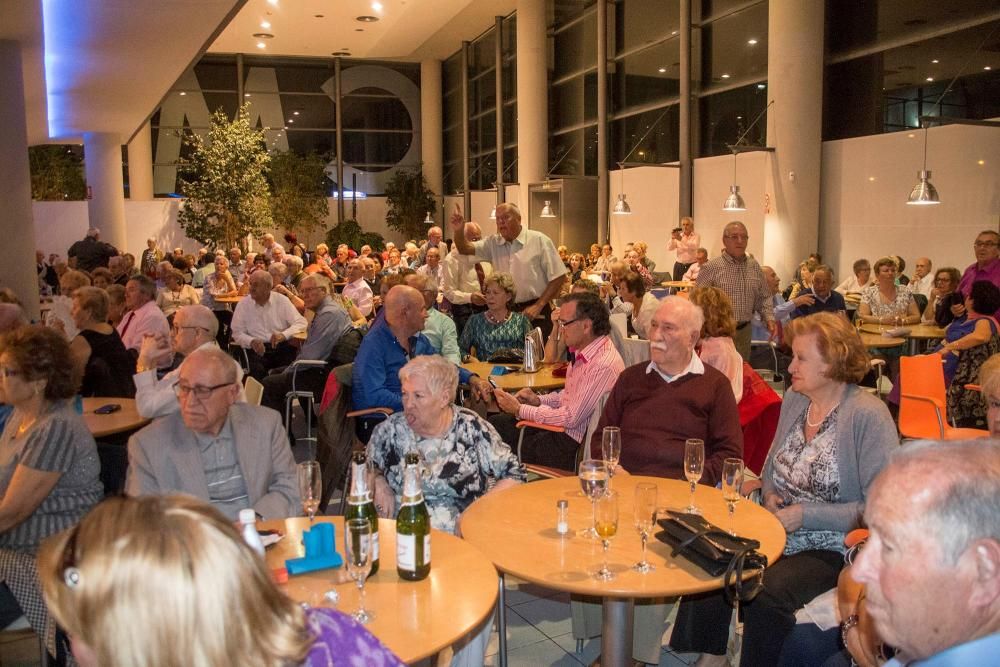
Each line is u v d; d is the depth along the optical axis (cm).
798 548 286
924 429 496
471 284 830
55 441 274
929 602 117
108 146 1686
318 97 2384
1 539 276
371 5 1738
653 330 340
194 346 417
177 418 282
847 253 1030
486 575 216
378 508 297
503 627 290
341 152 2400
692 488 273
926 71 917
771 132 1056
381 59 2389
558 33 1722
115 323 624
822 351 280
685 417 337
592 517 269
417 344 459
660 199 1373
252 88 2331
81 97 1181
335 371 438
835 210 1042
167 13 680
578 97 1659
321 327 639
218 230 2000
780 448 302
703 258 1136
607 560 233
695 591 215
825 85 1045
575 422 404
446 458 304
